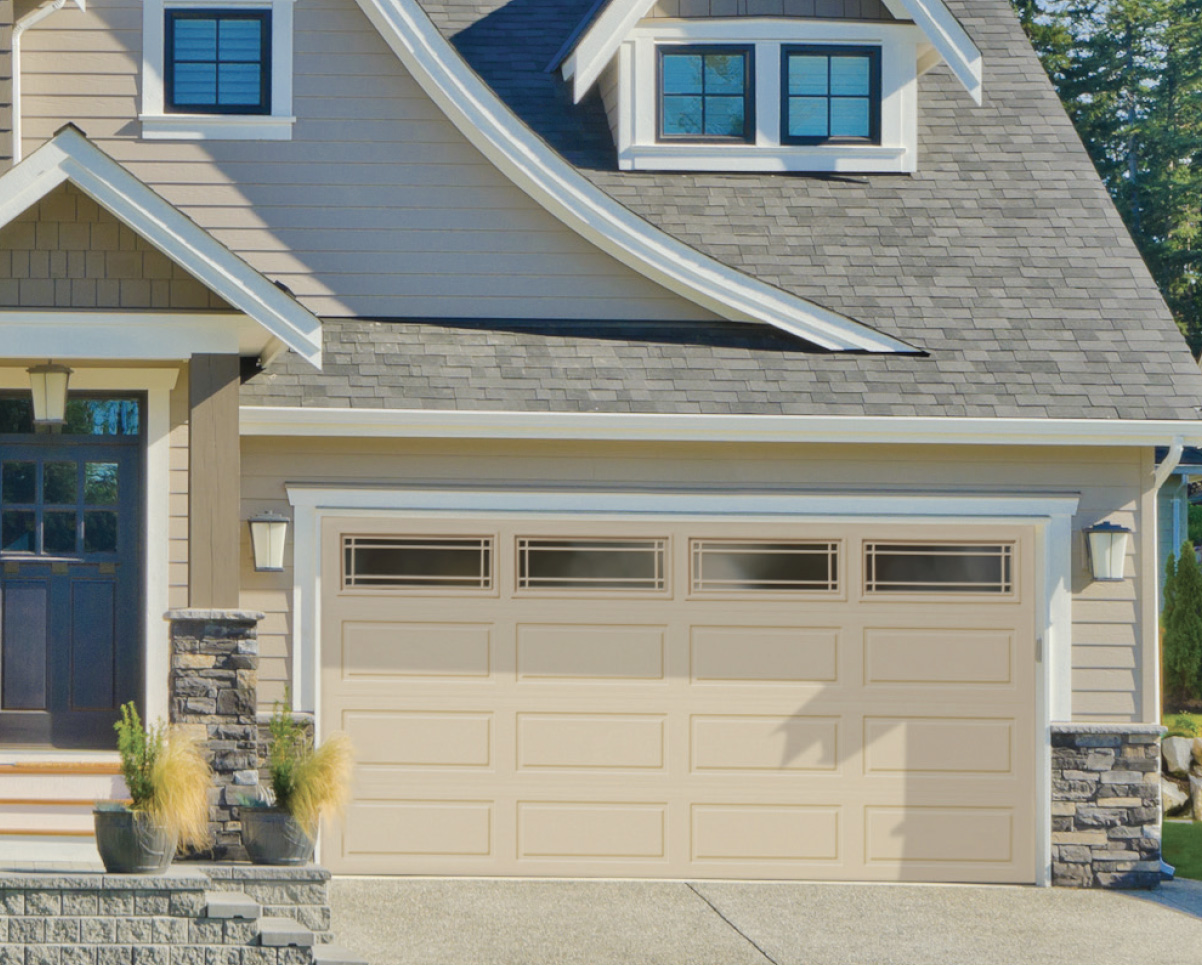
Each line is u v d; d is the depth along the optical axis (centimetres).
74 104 1262
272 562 1153
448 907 1080
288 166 1269
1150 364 1220
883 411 1163
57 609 1162
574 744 1194
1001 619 1209
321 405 1139
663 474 1198
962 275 1291
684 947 983
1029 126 1441
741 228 1316
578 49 1342
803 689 1204
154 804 919
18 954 897
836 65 1388
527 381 1181
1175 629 1862
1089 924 1071
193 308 1012
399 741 1184
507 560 1195
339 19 1277
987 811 1203
